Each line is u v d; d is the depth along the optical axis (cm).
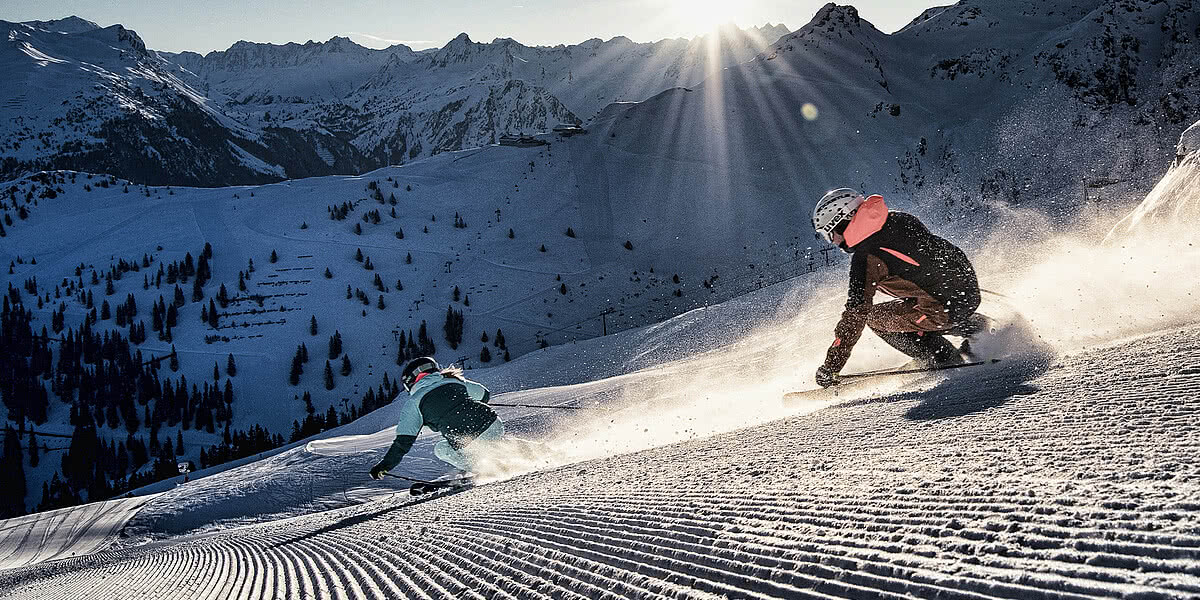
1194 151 1410
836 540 241
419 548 422
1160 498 222
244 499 2266
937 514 253
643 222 18025
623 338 7044
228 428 13388
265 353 14700
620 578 250
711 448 581
